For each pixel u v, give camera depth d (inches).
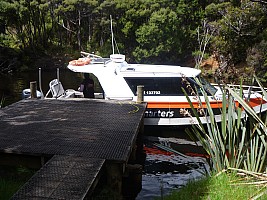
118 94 408.5
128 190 258.5
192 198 185.8
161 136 409.1
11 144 250.2
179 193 199.9
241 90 209.2
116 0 1190.9
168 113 402.6
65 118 325.7
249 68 760.3
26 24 1253.7
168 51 1121.4
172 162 332.8
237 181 191.0
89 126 300.2
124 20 1194.0
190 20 1174.3
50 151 236.4
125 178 259.4
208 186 193.0
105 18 1206.9
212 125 207.3
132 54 1181.7
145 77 407.5
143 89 389.1
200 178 228.4
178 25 1115.9
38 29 1300.4
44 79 888.3
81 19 1332.4
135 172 257.6
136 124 307.9
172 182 283.7
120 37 1218.6
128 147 247.4
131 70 419.5
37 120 318.0
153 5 1140.5
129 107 370.9
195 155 348.8
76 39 1376.7
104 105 379.9
